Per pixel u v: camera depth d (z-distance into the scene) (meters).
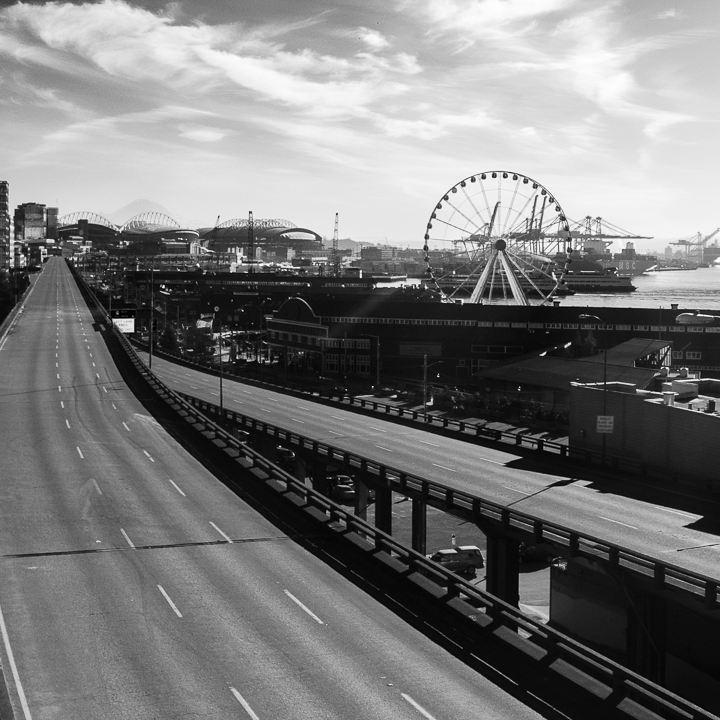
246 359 182.75
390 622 30.47
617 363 114.94
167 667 26.48
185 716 23.47
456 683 25.75
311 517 43.56
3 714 23.23
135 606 31.59
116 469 54.88
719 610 33.50
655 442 61.06
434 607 31.86
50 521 42.88
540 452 67.25
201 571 35.66
